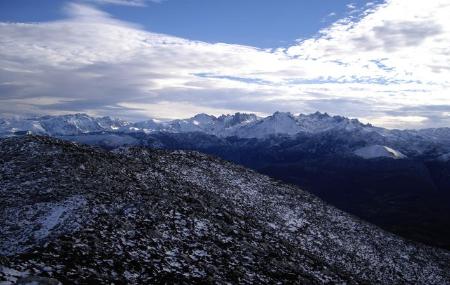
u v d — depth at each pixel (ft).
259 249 113.50
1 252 89.25
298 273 105.91
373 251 171.12
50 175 133.59
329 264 136.67
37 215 106.32
